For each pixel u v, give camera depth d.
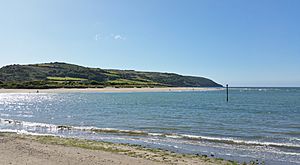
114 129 24.33
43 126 26.08
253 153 15.84
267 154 15.61
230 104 58.16
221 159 14.20
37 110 43.88
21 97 81.44
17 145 16.06
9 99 72.25
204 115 36.94
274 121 31.11
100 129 24.09
